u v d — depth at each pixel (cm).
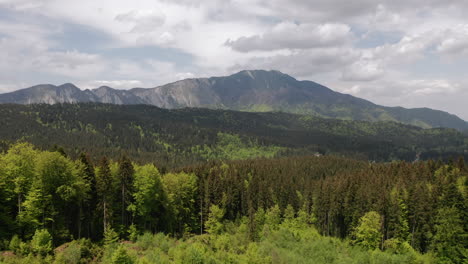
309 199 10300
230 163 17412
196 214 9388
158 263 5391
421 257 6950
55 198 5978
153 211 8019
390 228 7825
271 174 13162
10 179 5659
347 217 8862
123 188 7175
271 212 9212
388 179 9988
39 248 5109
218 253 6469
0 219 5497
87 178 6694
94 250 5775
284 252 7144
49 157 5753
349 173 13800
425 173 10069
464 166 10850
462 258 6638
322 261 6812
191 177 9669
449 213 6869
